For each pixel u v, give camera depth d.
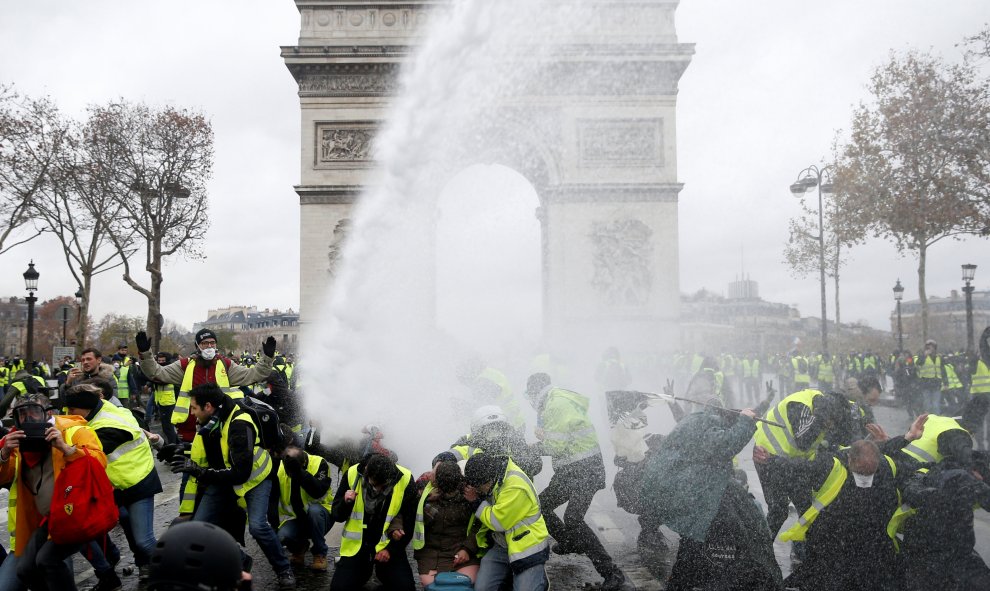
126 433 13.20
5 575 11.28
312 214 60.00
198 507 13.40
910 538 11.41
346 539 11.89
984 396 17.03
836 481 11.43
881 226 51.00
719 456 11.02
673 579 11.34
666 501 11.10
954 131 47.50
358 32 60.19
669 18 48.97
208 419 13.23
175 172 71.12
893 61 48.41
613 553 14.77
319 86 60.72
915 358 36.62
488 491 10.70
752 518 11.21
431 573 11.66
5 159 62.94
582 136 57.19
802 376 50.78
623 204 58.34
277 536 13.68
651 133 57.50
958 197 48.25
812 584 11.47
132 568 14.54
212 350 17.92
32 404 10.80
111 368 20.92
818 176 52.09
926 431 12.36
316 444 15.18
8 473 11.27
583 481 13.11
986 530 15.73
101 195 69.06
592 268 58.69
